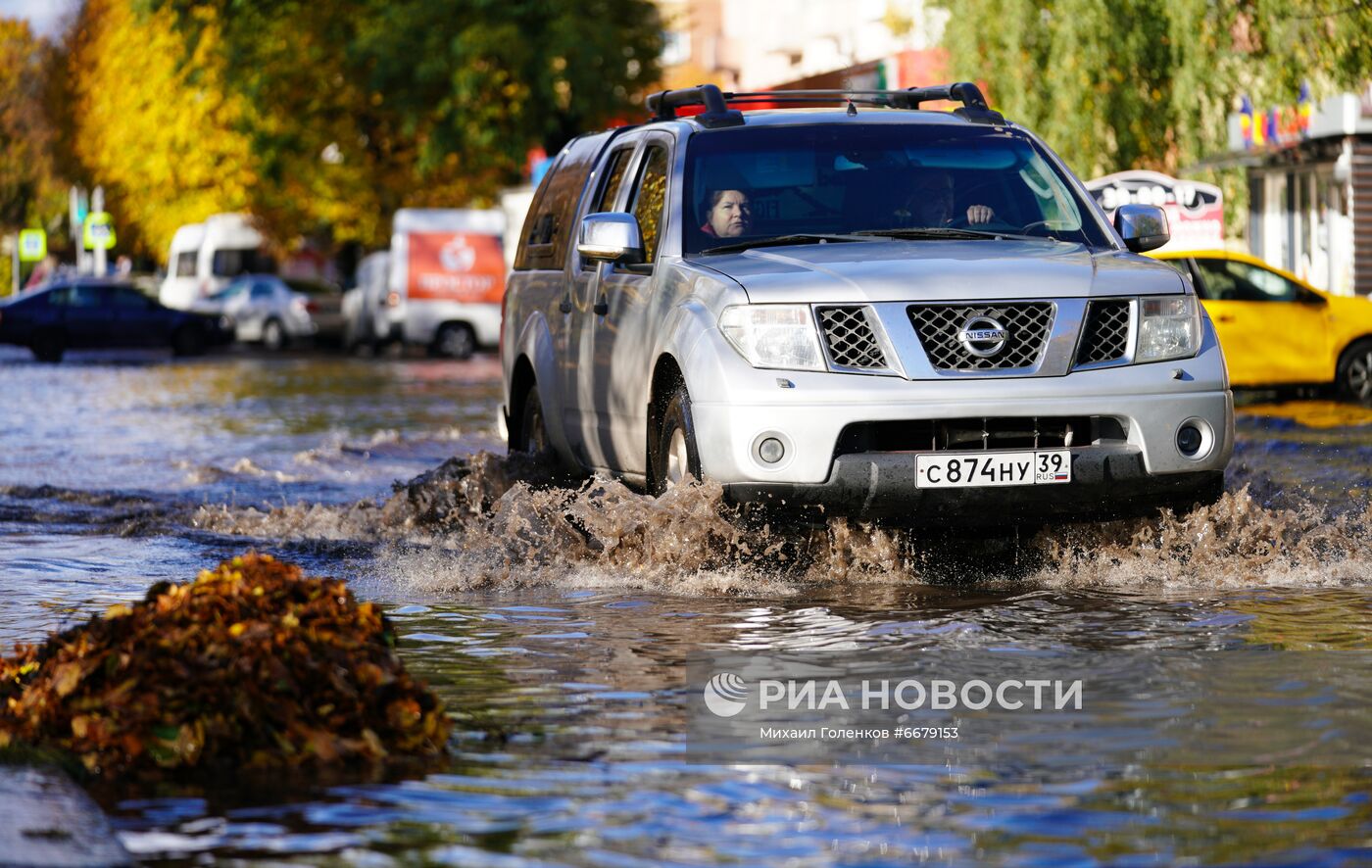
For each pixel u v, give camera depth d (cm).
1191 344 1595
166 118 10762
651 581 1586
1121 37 4544
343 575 1675
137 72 11006
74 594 1591
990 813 855
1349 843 806
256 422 4153
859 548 1606
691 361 1576
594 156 2094
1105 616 1393
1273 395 4488
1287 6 4006
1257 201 6481
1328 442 3067
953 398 1524
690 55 11731
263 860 788
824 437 1519
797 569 1620
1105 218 1802
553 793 895
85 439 3609
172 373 6906
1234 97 4616
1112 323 1582
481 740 1008
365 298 8831
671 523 1571
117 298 8806
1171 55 4569
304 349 9875
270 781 915
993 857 790
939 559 1673
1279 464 2656
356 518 2045
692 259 1706
